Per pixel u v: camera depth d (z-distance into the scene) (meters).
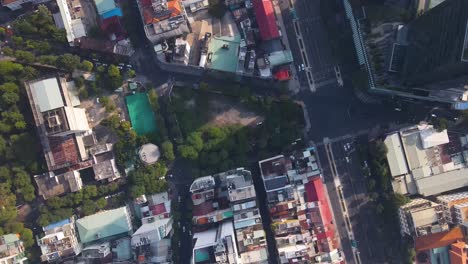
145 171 115.38
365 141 117.19
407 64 106.38
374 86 108.88
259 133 115.38
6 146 114.06
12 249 110.88
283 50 114.75
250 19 116.00
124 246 115.62
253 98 114.69
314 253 110.50
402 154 112.62
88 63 114.81
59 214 113.81
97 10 115.50
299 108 116.50
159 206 116.69
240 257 109.88
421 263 114.00
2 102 113.06
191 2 116.56
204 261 106.25
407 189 114.12
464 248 106.75
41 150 116.12
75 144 112.31
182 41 113.69
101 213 114.62
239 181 110.44
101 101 116.25
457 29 80.69
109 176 115.75
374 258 116.94
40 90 104.50
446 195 114.00
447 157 113.31
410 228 108.25
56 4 117.25
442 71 89.69
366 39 109.75
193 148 114.44
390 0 109.62
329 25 114.19
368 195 116.62
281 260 109.56
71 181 115.06
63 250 111.06
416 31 103.19
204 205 115.38
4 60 116.19
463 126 114.38
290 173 113.38
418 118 115.56
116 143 116.38
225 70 115.38
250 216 110.88
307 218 112.19
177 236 116.56
